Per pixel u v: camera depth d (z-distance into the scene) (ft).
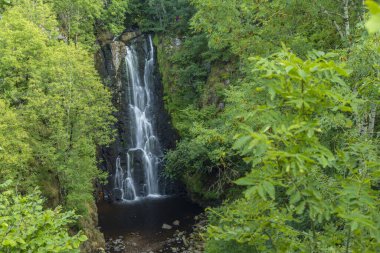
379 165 9.71
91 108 55.01
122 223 64.75
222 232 12.89
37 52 51.72
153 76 93.45
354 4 28.96
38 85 47.21
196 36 76.64
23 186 42.68
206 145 58.59
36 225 15.44
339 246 10.75
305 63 8.12
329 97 8.83
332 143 15.03
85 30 85.05
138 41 94.73
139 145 89.71
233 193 57.00
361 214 8.82
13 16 51.67
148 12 94.43
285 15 29.81
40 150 46.60
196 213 68.03
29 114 47.37
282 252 11.14
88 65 56.44
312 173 9.78
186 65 84.07
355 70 15.26
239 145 8.00
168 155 70.33
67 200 50.70
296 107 8.49
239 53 33.42
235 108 32.65
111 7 88.38
